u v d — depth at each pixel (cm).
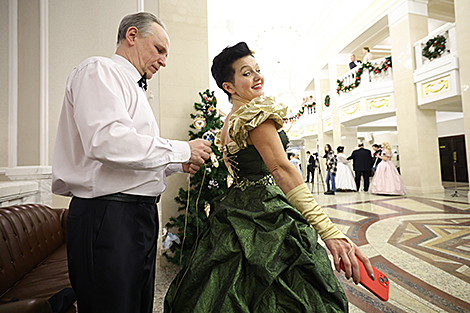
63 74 310
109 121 78
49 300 113
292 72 1736
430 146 711
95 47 310
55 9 309
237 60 98
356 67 886
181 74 275
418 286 193
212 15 1061
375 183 741
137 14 103
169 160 83
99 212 87
